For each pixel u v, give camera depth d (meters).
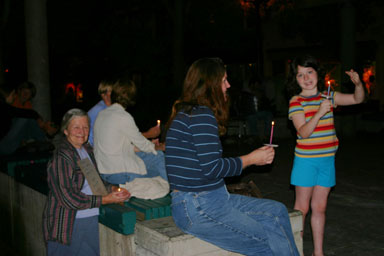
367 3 17.53
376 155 10.30
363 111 16.84
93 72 21.36
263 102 12.61
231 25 22.05
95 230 3.57
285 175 8.26
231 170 2.62
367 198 6.58
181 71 17.70
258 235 2.69
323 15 18.77
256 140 12.30
